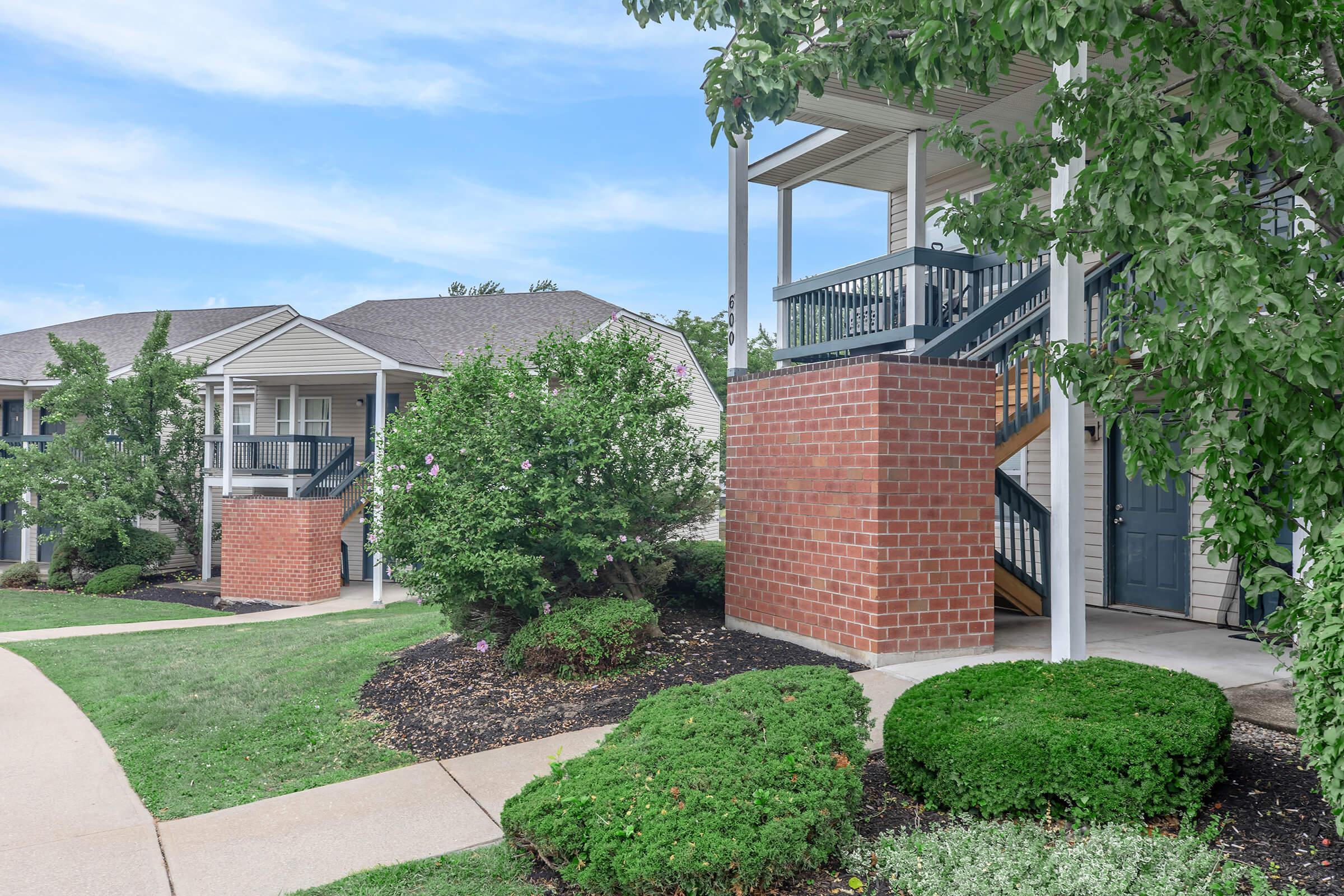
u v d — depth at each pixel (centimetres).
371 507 843
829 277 916
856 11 505
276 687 745
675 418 888
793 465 802
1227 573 886
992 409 744
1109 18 338
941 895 321
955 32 418
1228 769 447
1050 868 329
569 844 356
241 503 1546
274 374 1598
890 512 703
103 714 697
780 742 413
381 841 421
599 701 642
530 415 789
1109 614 976
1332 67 412
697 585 978
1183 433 419
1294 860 345
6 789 518
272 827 444
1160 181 383
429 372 1577
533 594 746
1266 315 348
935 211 517
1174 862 328
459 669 758
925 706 456
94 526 1616
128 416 1739
